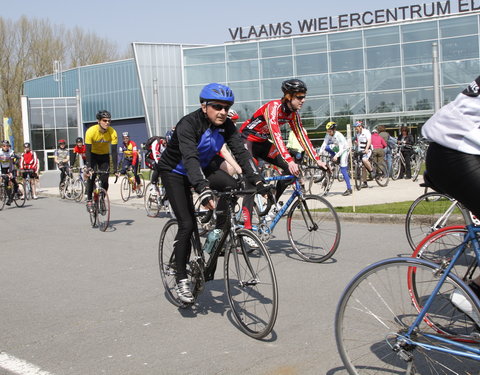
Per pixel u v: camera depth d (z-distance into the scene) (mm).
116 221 10758
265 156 6840
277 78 35750
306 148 6434
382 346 2982
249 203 6180
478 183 2732
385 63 32938
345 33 33688
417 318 2887
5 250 7953
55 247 8023
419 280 2898
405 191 13773
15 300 5203
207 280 4457
